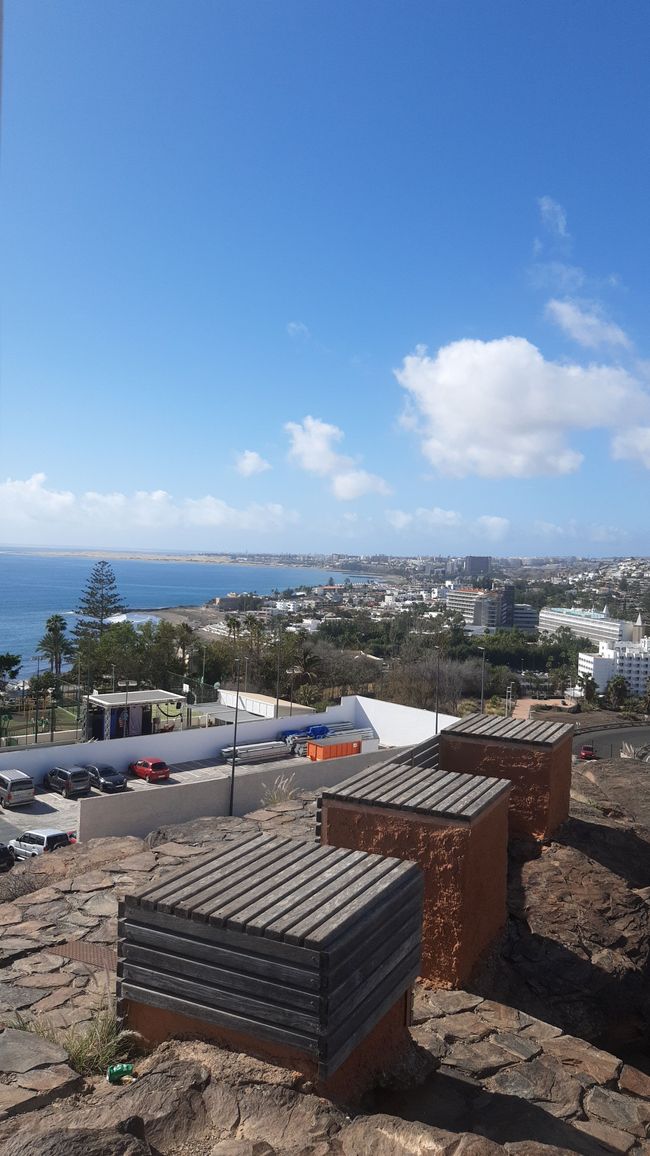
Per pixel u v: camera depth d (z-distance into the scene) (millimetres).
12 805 24281
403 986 3619
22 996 4207
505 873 5738
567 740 7766
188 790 15266
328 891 3426
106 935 5121
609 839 7520
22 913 5512
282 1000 3029
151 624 57469
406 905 3664
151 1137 2736
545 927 5793
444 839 4992
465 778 5883
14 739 29797
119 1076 3250
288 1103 2895
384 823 5188
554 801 7371
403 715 34594
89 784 26094
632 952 5766
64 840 19234
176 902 3309
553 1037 4375
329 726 34438
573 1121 3584
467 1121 3420
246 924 3096
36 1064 3334
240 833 7816
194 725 33969
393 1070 3584
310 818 8547
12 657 52500
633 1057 5359
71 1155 2418
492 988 5098
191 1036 3273
